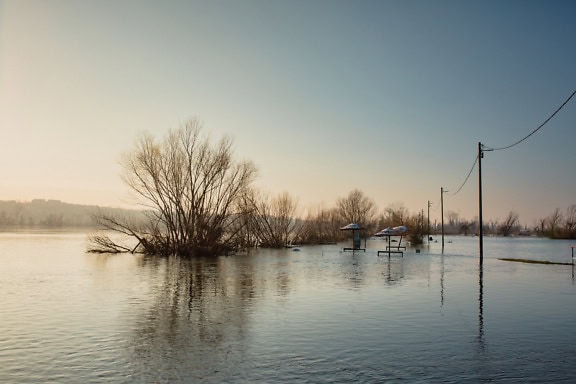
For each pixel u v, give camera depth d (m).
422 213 110.00
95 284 24.55
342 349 11.38
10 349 11.38
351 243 93.69
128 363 10.21
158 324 14.29
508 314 15.99
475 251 64.56
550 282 25.84
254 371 9.66
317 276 28.95
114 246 51.75
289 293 21.12
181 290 22.16
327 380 9.12
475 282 25.80
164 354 10.91
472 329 13.64
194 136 47.66
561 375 9.48
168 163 47.31
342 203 120.25
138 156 46.97
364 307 17.36
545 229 162.00
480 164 38.69
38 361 10.38
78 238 95.81
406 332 13.20
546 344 11.92
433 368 9.92
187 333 13.05
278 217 70.50
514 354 11.01
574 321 14.85
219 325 14.12
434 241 111.06
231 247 52.12
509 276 29.27
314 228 89.69
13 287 23.31
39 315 15.77
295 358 10.59
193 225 47.81
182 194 47.56
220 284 24.56
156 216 48.31
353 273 31.05
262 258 46.69
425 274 30.52
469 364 10.21
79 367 9.92
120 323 14.45
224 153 48.72
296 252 58.62
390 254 54.97
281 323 14.41
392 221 125.06
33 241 81.06
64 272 31.14
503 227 194.12
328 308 17.11
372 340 12.27
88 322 14.59
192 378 9.21
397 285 24.28
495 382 9.05
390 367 9.97
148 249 49.66
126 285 24.11
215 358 10.59
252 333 13.05
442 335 12.85
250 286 23.75
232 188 49.53
